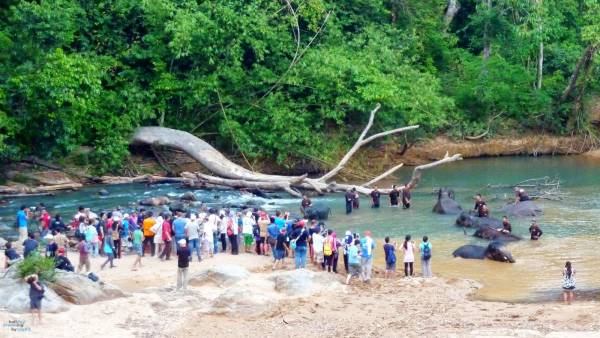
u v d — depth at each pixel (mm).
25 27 43031
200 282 26141
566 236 33344
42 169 44938
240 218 31844
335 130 52406
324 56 50031
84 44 48281
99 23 49062
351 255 27188
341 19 56281
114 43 49656
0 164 44344
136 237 28484
